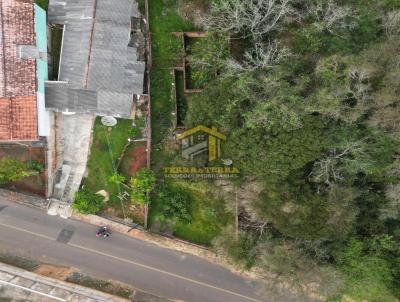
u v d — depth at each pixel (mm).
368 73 24516
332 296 28281
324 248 27062
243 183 27297
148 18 29719
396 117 24281
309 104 23953
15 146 29109
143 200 28844
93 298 28484
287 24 27547
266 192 25703
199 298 30406
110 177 29172
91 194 29172
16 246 29797
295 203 25094
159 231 30031
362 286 27781
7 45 26547
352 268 27188
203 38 29000
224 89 25797
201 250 30125
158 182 29781
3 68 26438
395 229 27703
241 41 28750
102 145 29578
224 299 30438
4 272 28531
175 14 29969
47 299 28031
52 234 29828
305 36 26375
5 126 26531
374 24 26875
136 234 29906
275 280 26828
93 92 28250
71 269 29891
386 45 24969
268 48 26484
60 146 29672
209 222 29984
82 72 28016
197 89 29484
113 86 28312
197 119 26734
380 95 24078
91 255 29953
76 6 28438
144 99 29562
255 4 27453
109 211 29812
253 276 30406
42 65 27891
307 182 26062
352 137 25125
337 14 25750
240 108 25625
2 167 28391
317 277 26328
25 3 26875
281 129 24000
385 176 26953
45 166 28734
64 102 28219
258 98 25141
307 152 24078
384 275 27141
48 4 28953
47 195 29125
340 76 24859
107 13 28391
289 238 27078
